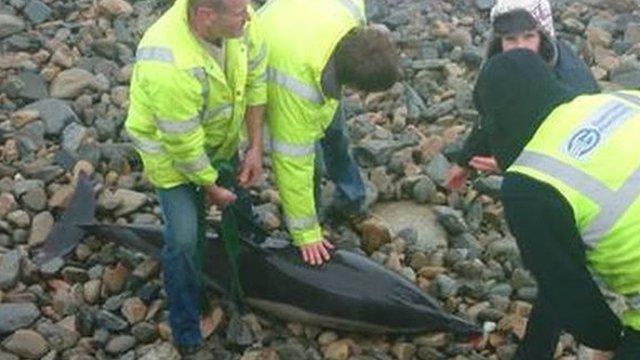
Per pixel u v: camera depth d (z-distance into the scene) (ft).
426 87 23.27
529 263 12.16
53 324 17.75
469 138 16.70
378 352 17.46
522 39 14.76
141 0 25.54
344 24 15.14
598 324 12.22
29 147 21.22
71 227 19.34
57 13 25.14
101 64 23.48
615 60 24.04
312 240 17.53
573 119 12.24
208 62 14.17
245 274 17.99
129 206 19.89
